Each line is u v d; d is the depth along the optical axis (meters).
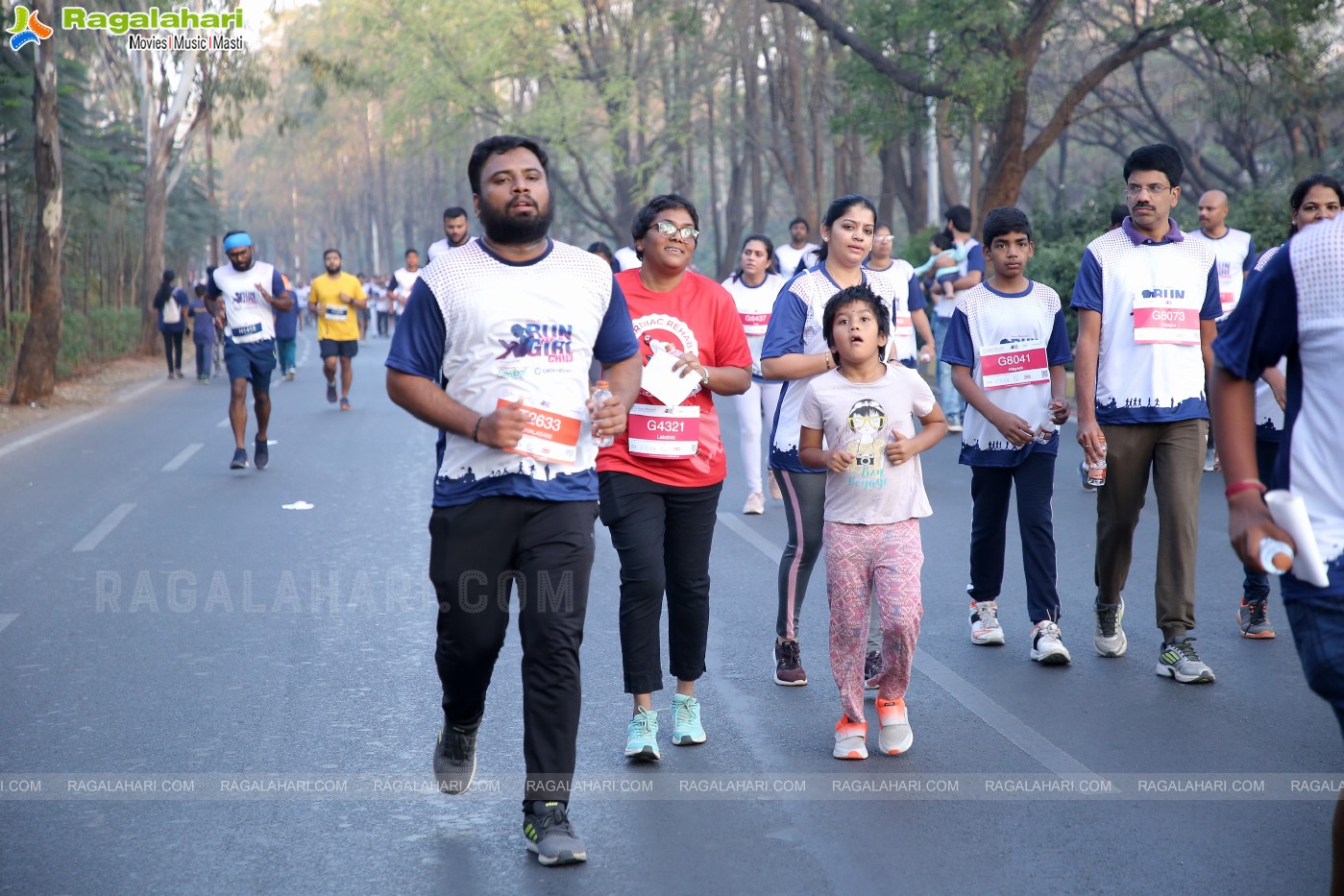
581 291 4.09
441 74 44.62
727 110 47.59
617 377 4.26
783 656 5.84
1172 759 4.85
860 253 5.72
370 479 11.85
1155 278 5.89
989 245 6.22
